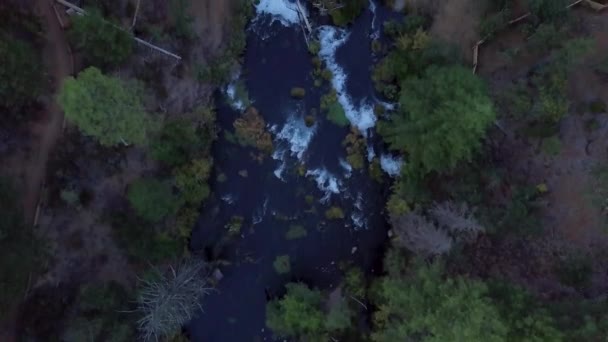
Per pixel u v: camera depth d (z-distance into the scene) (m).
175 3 35.56
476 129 31.78
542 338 29.47
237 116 38.75
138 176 36.31
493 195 36.22
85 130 29.91
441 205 34.41
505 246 36.28
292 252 39.03
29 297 34.28
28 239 31.38
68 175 34.69
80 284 35.47
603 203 36.62
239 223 38.88
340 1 38.09
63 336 34.03
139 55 35.19
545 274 36.28
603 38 37.00
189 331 38.75
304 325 35.09
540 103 35.25
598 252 36.81
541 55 36.66
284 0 38.94
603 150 37.19
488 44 37.47
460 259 35.19
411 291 31.28
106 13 34.16
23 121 33.66
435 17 37.81
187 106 37.62
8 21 32.22
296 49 39.22
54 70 34.53
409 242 35.03
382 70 38.38
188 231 37.72
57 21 34.34
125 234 35.41
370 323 37.78
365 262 38.81
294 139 39.06
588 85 37.44
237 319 39.06
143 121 31.61
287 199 39.06
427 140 33.00
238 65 38.69
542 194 37.00
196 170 37.41
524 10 36.56
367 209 39.06
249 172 38.97
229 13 37.94
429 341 29.91
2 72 28.61
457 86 32.00
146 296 34.69
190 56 37.34
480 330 28.91
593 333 30.03
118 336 34.28
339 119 38.97
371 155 38.97
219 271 38.56
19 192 33.34
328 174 39.16
